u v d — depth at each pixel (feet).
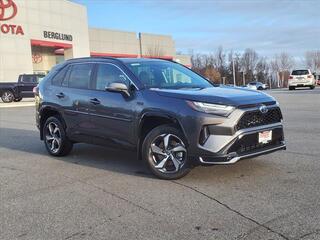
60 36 146.10
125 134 22.39
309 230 14.11
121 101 22.43
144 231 14.66
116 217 16.10
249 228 14.47
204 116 19.04
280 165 22.65
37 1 135.95
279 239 13.51
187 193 18.56
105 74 24.08
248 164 23.00
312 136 31.68
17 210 17.34
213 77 316.60
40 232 15.02
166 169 20.76
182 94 20.15
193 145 19.33
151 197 18.24
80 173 23.02
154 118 21.09
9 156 28.53
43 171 23.84
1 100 98.78
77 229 15.14
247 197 17.65
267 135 20.11
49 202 18.20
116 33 205.77
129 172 22.80
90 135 24.62
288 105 60.23
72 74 26.58
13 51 127.24
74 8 154.10
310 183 19.22
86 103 24.57
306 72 117.50
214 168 22.43
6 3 125.39
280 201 16.98
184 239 13.87
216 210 16.33
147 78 22.57
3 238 14.61
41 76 96.84
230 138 18.88
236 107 18.99
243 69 360.69
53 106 27.09
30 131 41.65
